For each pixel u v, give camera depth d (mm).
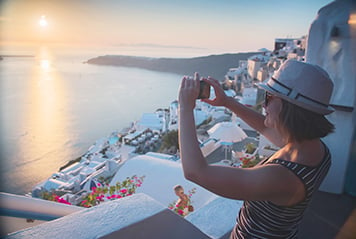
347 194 2277
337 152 2201
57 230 846
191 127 846
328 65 2047
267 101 903
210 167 778
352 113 2051
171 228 990
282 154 869
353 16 1874
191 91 901
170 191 5184
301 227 1916
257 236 900
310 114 802
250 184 755
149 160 6199
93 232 840
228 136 8805
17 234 826
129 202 1026
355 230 1887
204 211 2002
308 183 787
